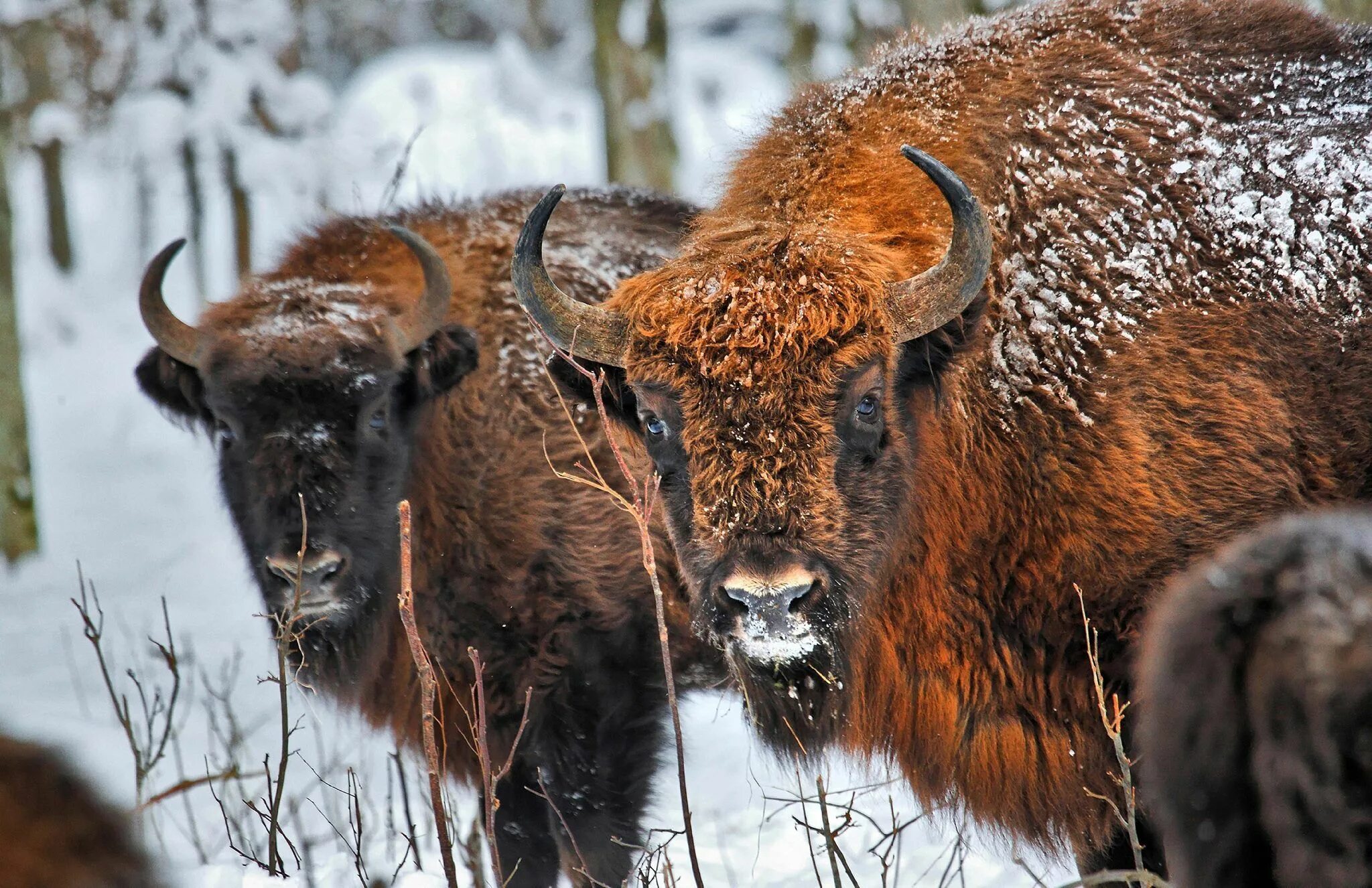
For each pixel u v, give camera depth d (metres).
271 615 18.73
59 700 30.05
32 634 37.03
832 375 14.58
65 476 61.56
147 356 22.11
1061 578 16.31
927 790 17.42
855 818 21.25
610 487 21.02
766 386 14.36
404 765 24.28
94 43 69.25
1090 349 16.48
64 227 97.12
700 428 14.47
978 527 16.62
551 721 20.97
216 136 67.38
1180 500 16.17
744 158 18.77
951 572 16.72
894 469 15.63
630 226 24.28
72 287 95.25
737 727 28.22
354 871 18.80
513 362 21.80
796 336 14.48
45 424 72.50
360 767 24.61
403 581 14.58
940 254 16.55
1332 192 17.17
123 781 23.38
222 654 34.41
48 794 8.38
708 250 15.73
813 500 14.35
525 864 20.75
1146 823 16.11
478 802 20.22
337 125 70.75
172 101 67.56
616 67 55.84
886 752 17.42
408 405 21.19
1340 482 16.64
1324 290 16.78
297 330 20.47
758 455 14.29
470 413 21.53
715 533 14.25
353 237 23.31
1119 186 17.09
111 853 8.38
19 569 45.19
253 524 20.38
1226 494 16.17
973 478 16.61
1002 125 17.48
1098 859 16.97
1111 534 16.14
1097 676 15.02
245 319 21.05
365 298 21.53
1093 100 17.61
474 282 22.44
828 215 16.88
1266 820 8.47
